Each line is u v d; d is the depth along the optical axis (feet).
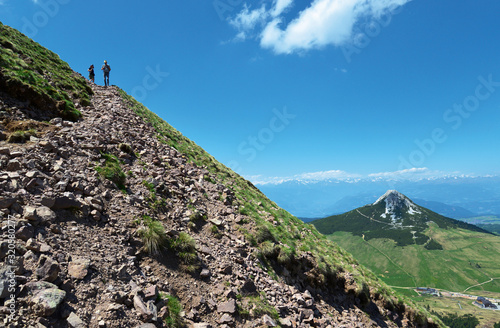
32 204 28.25
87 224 32.19
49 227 27.81
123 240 33.68
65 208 31.55
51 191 31.65
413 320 77.66
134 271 30.71
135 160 57.62
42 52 99.40
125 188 44.42
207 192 68.80
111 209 37.55
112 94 107.34
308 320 45.14
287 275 56.13
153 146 73.97
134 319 24.93
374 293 75.36
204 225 52.70
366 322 62.64
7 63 57.57
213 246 47.09
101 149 50.01
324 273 65.10
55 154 39.50
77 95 75.82
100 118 68.54
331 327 48.26
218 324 32.35
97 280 26.07
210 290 36.94
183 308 31.48
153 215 42.98
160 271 33.94
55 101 56.90
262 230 61.05
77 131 51.47
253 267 49.08
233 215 62.75
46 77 72.33
